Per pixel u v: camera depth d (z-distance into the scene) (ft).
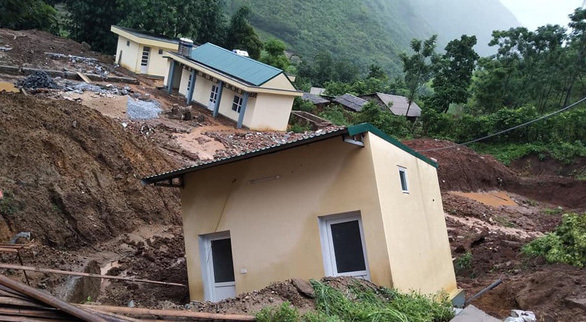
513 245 60.03
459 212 85.66
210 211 35.17
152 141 77.71
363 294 26.12
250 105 105.70
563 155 130.41
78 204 49.47
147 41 128.26
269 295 24.35
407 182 34.99
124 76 123.13
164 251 49.44
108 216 51.47
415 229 34.78
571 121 140.97
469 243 62.54
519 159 133.49
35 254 33.68
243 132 101.30
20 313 15.05
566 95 188.75
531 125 140.46
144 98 104.99
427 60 239.09
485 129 144.15
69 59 125.29
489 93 176.14
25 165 49.34
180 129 89.97
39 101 59.72
